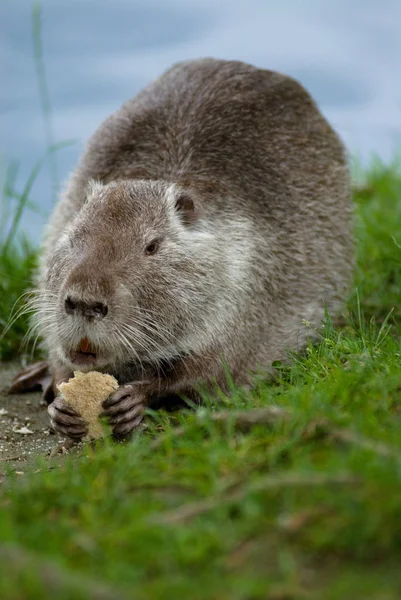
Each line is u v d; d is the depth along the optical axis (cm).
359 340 968
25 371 1170
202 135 1191
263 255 1124
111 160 1207
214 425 751
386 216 1540
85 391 927
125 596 493
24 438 996
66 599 492
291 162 1226
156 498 627
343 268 1266
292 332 1162
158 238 987
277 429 710
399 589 504
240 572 534
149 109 1251
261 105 1253
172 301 983
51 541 561
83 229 980
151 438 889
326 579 523
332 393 762
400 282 1276
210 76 1289
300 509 577
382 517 547
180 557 539
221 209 1097
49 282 1003
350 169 1359
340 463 604
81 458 842
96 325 903
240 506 599
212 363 1037
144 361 994
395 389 768
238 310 1069
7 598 495
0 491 751
